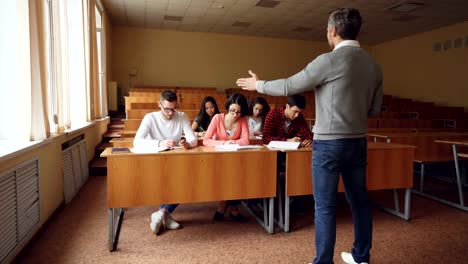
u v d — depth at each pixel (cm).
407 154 255
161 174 205
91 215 266
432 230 240
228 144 234
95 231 232
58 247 205
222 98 692
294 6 688
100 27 680
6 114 232
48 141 238
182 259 191
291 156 228
